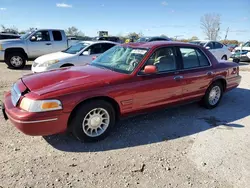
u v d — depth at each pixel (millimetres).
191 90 4621
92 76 3613
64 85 3262
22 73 9500
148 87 3869
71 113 3268
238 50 16047
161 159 3137
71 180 2646
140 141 3619
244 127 4301
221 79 5211
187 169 2939
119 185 2600
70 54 7938
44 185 2545
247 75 10141
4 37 14852
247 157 3268
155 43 4359
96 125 3518
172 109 5129
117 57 4395
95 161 3037
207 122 4477
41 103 2980
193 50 4754
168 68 4258
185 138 3775
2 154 3088
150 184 2639
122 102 3639
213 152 3367
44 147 3328
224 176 2830
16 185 2520
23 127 2990
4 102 3527
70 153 3205
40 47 10938
